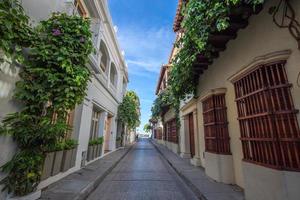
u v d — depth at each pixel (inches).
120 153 516.7
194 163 315.6
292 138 111.1
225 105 208.7
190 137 418.3
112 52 472.1
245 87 154.7
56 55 145.8
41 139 137.2
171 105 534.3
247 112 151.4
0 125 124.6
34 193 141.0
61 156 202.4
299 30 112.0
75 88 150.6
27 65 141.1
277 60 122.8
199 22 147.7
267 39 138.9
